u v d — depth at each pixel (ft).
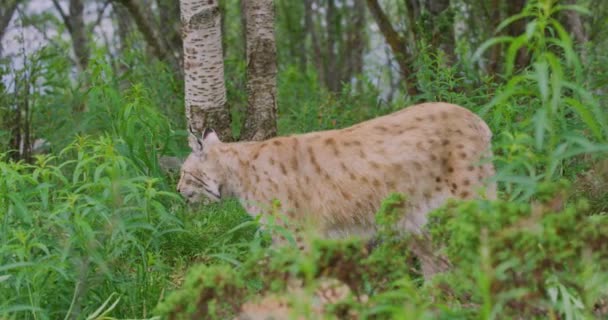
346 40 96.89
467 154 33.65
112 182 31.30
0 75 59.52
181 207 42.98
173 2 70.38
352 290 22.75
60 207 31.73
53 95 61.67
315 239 22.08
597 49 60.49
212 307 22.27
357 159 34.78
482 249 20.75
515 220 21.83
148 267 34.19
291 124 62.59
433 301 24.68
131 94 50.31
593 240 21.85
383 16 66.28
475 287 21.95
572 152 23.61
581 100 40.81
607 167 41.86
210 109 49.98
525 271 22.34
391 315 21.86
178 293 22.72
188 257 40.11
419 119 34.53
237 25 89.61
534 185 23.24
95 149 35.81
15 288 30.60
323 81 95.09
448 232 23.29
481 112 29.40
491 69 64.44
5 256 31.32
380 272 22.98
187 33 49.47
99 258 29.53
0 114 57.98
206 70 49.60
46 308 30.68
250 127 52.60
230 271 23.06
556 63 22.70
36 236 31.63
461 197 33.55
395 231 24.93
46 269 29.17
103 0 90.17
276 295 23.00
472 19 71.97
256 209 36.96
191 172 38.86
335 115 60.90
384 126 35.01
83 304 31.09
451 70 49.19
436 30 61.77
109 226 32.07
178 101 60.95
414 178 34.04
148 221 34.53
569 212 21.76
